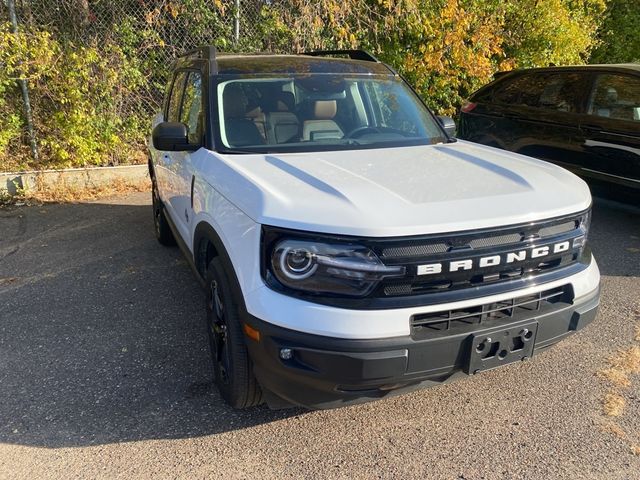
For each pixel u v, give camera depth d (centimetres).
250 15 857
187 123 422
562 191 289
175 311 436
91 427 297
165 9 802
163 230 557
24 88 750
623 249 577
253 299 251
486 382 341
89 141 789
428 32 898
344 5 840
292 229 242
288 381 250
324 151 350
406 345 238
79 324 414
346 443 287
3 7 728
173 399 323
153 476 263
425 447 283
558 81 696
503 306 261
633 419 304
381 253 235
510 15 1002
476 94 810
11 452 278
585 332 401
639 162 591
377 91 417
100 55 789
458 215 248
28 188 760
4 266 529
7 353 372
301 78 399
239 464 271
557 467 268
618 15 1211
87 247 582
